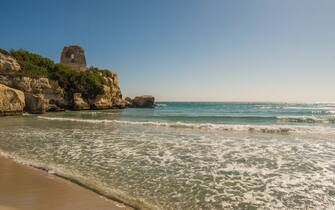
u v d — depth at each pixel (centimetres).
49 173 805
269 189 714
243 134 1831
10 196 592
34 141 1490
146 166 945
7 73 4306
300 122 2953
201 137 1675
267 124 2678
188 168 924
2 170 830
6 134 1781
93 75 6888
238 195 666
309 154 1168
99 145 1372
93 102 6506
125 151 1216
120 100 7775
